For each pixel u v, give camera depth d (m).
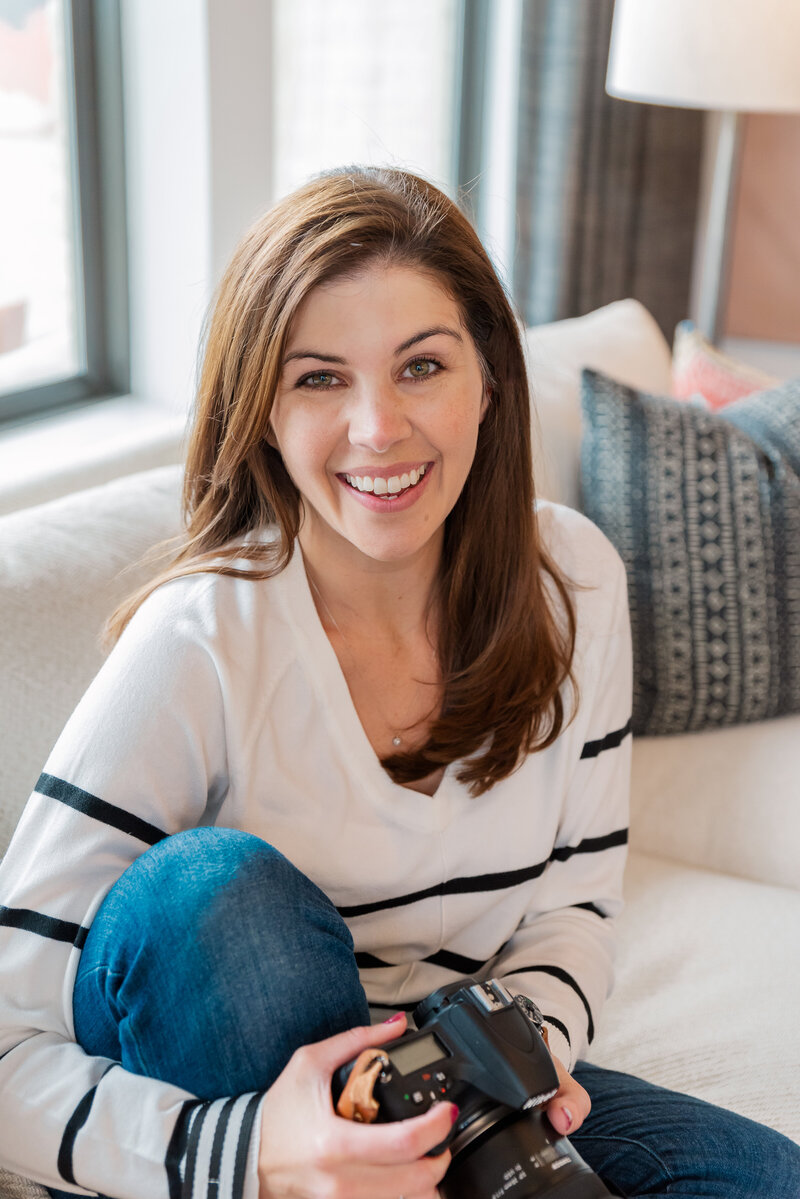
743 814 1.40
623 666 1.08
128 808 0.83
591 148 2.48
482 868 0.97
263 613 0.92
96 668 1.03
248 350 0.85
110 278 1.98
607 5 2.38
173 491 1.24
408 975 0.97
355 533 0.88
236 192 1.92
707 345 1.82
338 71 2.34
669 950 1.19
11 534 1.09
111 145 1.90
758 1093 1.00
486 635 0.98
